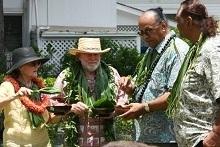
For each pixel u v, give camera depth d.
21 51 5.65
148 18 5.34
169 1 19.09
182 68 4.51
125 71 14.26
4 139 5.53
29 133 5.51
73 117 5.71
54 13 15.98
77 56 5.87
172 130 5.36
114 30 16.41
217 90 4.20
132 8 17.47
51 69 14.10
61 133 7.84
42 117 5.60
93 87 5.79
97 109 5.54
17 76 5.69
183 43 5.32
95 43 5.80
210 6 19.25
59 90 5.55
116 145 2.66
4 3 16.02
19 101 5.52
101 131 5.73
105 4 16.31
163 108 5.19
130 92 5.60
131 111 5.25
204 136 4.32
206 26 4.34
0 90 5.50
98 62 5.79
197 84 4.34
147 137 5.40
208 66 4.28
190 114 4.39
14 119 5.49
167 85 5.28
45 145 5.65
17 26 16.16
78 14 16.16
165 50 5.32
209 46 4.29
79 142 5.71
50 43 15.41
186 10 4.48
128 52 14.31
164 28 5.36
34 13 15.82
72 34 15.47
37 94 5.65
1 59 12.53
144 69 5.48
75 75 5.79
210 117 4.33
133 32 15.77
